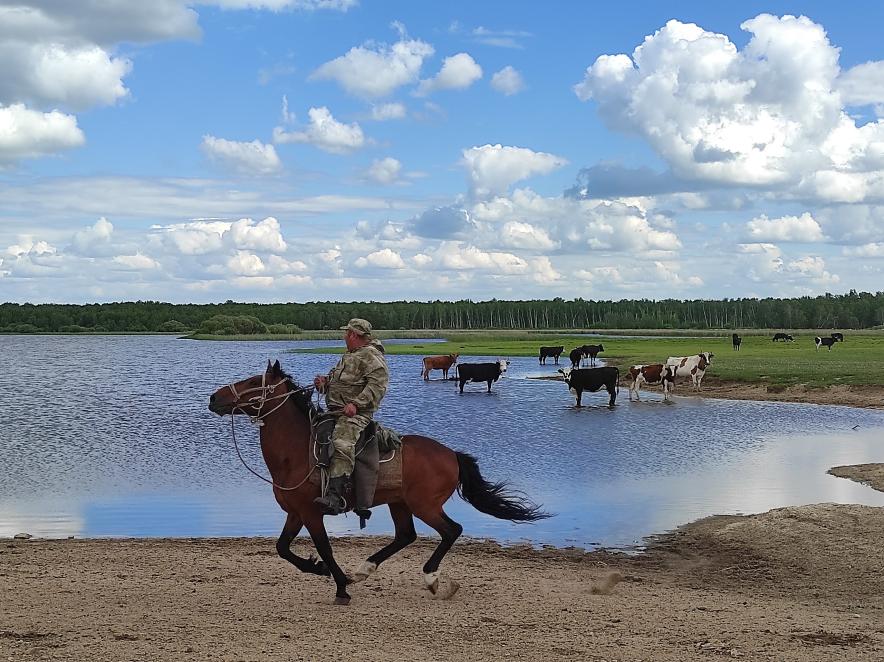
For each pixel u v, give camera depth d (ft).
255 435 88.48
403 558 41.93
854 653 25.86
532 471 66.85
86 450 77.36
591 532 48.19
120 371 208.03
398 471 32.01
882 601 35.78
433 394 141.49
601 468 68.33
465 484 33.19
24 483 61.62
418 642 26.20
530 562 41.81
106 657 23.47
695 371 145.79
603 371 119.96
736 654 25.40
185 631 26.61
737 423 100.27
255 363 248.73
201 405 121.49
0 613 28.25
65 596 31.22
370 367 31.53
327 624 28.19
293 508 31.91
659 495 58.08
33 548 42.27
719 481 63.16
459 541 46.42
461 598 33.09
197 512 52.70
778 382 141.28
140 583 34.22
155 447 79.56
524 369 205.98
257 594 32.81
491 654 25.05
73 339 584.40
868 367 159.63
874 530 46.16
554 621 29.45
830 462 72.18
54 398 132.77
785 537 45.68
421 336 495.00
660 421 101.71
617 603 32.94
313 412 32.42
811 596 36.60
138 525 49.21
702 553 43.83
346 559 41.29
